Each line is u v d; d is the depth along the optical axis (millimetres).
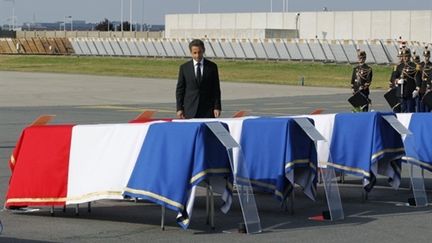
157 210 15727
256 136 15258
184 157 13391
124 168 14172
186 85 17969
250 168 15250
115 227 14016
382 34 119375
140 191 13742
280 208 16125
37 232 13477
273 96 56688
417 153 17266
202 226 14133
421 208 16281
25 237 13023
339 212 15047
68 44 154250
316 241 12938
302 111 42656
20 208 15680
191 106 17875
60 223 14336
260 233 13594
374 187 18906
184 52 132250
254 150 15258
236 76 88375
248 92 61281
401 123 16953
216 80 18062
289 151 14898
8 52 159000
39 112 40125
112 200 16891
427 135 17438
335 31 125688
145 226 14109
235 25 140500
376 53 109062
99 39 149375
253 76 88688
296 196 17688
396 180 17094
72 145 14781
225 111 41781
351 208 16203
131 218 14875
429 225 14422
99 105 45938
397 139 16781
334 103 49562
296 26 131375
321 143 16688
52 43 157125
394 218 15102
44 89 61281
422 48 99688
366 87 30469
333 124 16688
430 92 31812
